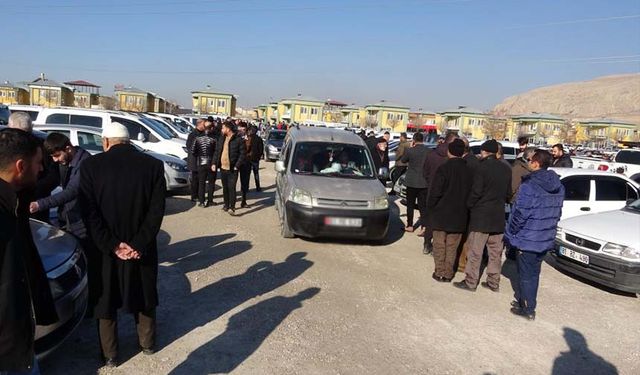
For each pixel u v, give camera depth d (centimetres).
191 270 575
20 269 173
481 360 405
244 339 407
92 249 327
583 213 822
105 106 6456
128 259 329
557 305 556
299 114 8306
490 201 555
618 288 588
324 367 371
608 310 552
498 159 563
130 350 377
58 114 1210
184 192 1141
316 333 429
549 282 648
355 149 839
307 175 778
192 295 497
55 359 356
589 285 647
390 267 644
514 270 698
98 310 329
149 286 350
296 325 441
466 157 653
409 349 414
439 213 580
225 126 894
